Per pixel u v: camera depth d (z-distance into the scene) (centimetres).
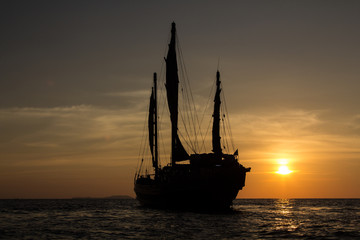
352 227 7100
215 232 6122
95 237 5716
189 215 8925
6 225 7475
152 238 5572
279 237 5656
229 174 9281
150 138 12475
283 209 14238
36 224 7650
